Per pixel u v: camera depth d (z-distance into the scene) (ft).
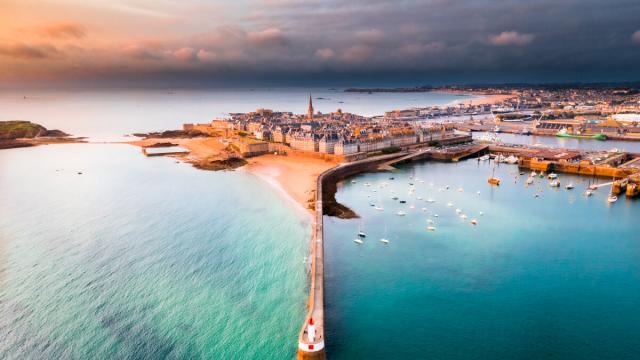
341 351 460.55
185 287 580.30
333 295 565.53
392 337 482.28
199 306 536.42
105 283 589.73
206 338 478.59
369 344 470.80
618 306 540.11
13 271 622.54
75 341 474.08
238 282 591.78
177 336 481.87
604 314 523.70
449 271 626.64
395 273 620.90
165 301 547.90
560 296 562.25
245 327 496.64
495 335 485.56
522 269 633.20
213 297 555.69
